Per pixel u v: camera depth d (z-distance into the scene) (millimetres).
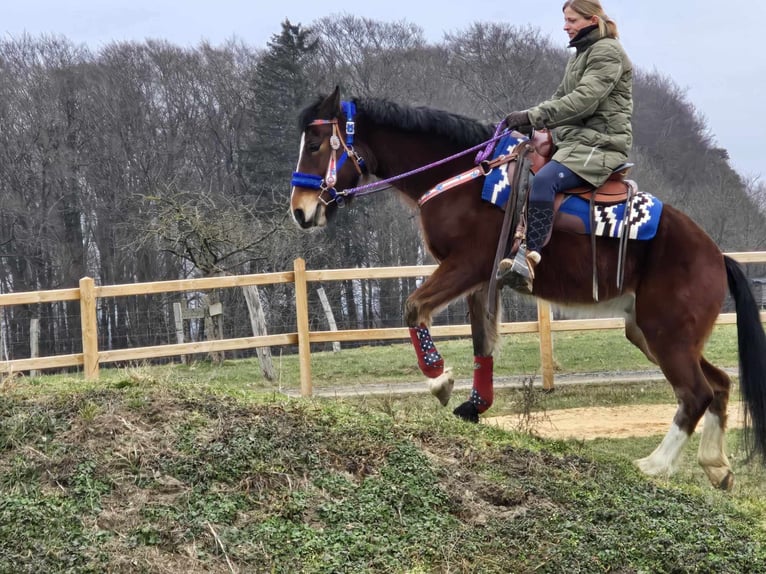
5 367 8914
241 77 31531
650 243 5434
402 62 28484
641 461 5391
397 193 5996
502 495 4312
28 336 26094
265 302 22641
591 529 4070
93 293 9211
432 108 5828
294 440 4453
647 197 5496
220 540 3621
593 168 5320
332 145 5773
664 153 35688
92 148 29625
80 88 30297
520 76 28172
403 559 3703
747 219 30938
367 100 5887
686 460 6652
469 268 5430
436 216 5520
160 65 31375
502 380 11031
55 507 3707
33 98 29688
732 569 3896
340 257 25578
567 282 5484
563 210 5387
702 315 5391
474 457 4719
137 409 4617
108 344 25609
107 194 29062
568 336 15477
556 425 8141
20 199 28344
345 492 4117
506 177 5383
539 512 4191
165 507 3799
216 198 24297
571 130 5426
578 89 5230
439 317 22156
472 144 5664
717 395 5621
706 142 37312
